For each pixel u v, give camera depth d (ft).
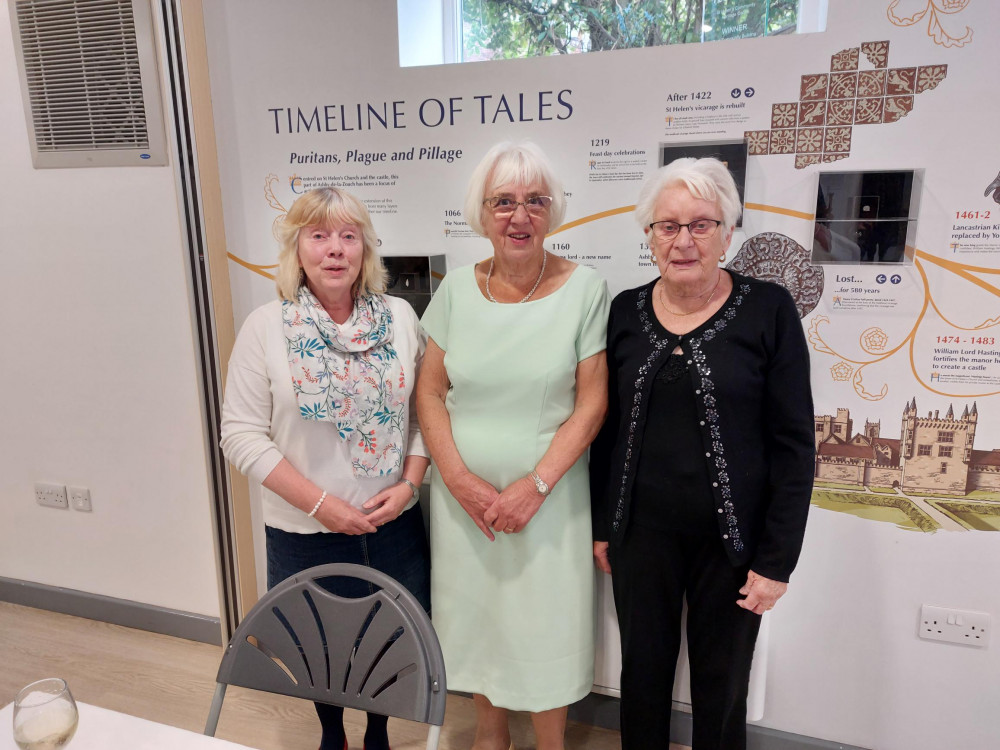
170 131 6.28
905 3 4.59
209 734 3.90
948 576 5.33
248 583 7.27
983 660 5.39
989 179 4.69
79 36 6.41
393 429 5.03
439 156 5.81
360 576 3.87
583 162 5.48
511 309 4.92
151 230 6.75
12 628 8.06
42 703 2.75
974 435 5.08
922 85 4.68
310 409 4.71
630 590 4.94
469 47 6.80
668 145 5.26
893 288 5.02
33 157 6.92
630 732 5.23
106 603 8.12
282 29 5.92
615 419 4.99
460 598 5.27
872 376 5.20
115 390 7.39
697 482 4.47
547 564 5.02
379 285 5.19
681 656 5.85
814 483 5.49
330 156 6.08
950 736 5.59
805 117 4.94
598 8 6.33
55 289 7.30
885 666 5.63
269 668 3.92
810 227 5.09
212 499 6.98
